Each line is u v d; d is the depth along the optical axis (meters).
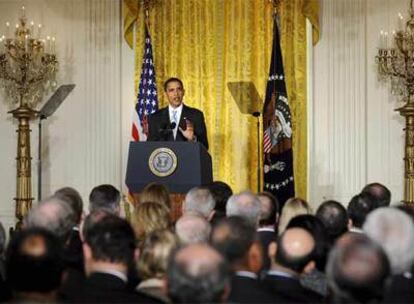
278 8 11.56
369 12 11.91
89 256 3.81
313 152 11.91
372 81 11.87
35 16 12.18
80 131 12.10
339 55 11.94
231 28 12.05
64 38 12.14
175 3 12.05
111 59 12.09
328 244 4.30
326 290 4.13
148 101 11.38
